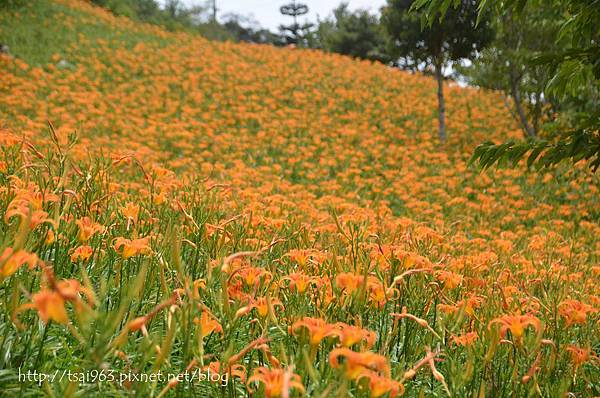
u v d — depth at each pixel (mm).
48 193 2217
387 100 19125
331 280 2059
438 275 2521
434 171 12328
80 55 19812
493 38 13836
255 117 15727
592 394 2230
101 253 2412
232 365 1616
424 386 2131
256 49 25891
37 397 1700
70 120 12562
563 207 9031
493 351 1733
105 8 29719
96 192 3010
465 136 15414
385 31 15320
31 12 22828
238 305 1820
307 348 1768
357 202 9062
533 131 13281
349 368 1327
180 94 17891
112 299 2256
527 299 2434
